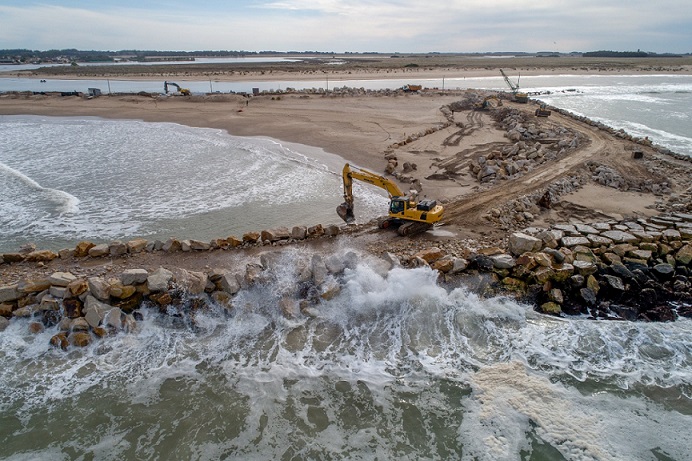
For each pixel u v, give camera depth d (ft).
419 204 64.69
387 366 42.24
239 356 43.37
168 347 44.50
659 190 84.99
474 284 52.54
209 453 33.40
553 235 60.54
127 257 56.34
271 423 36.01
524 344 45.29
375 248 60.18
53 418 36.45
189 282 48.26
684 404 38.29
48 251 55.67
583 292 51.62
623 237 60.54
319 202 85.20
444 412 37.06
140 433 35.14
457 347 44.78
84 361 42.50
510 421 36.19
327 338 45.73
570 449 33.76
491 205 75.87
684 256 56.49
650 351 44.68
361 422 36.17
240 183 96.58
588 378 40.98
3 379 40.16
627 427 35.88
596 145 118.11
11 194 87.66
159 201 85.05
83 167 109.40
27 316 45.85
